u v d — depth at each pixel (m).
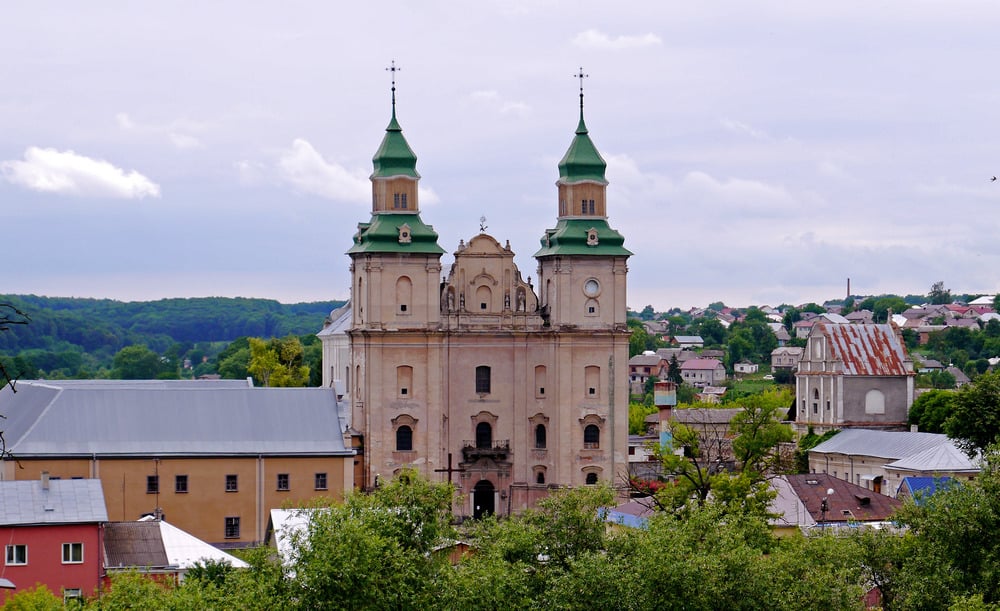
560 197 187.62
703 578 102.25
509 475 183.62
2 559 115.56
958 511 110.50
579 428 183.38
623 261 184.88
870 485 196.50
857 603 104.62
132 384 199.62
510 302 184.25
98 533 117.25
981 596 98.94
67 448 160.88
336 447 169.12
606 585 101.62
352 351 184.62
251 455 165.12
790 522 154.75
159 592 94.19
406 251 178.88
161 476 162.62
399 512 103.62
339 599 94.50
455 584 98.81
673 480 169.62
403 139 182.88
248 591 93.50
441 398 181.25
